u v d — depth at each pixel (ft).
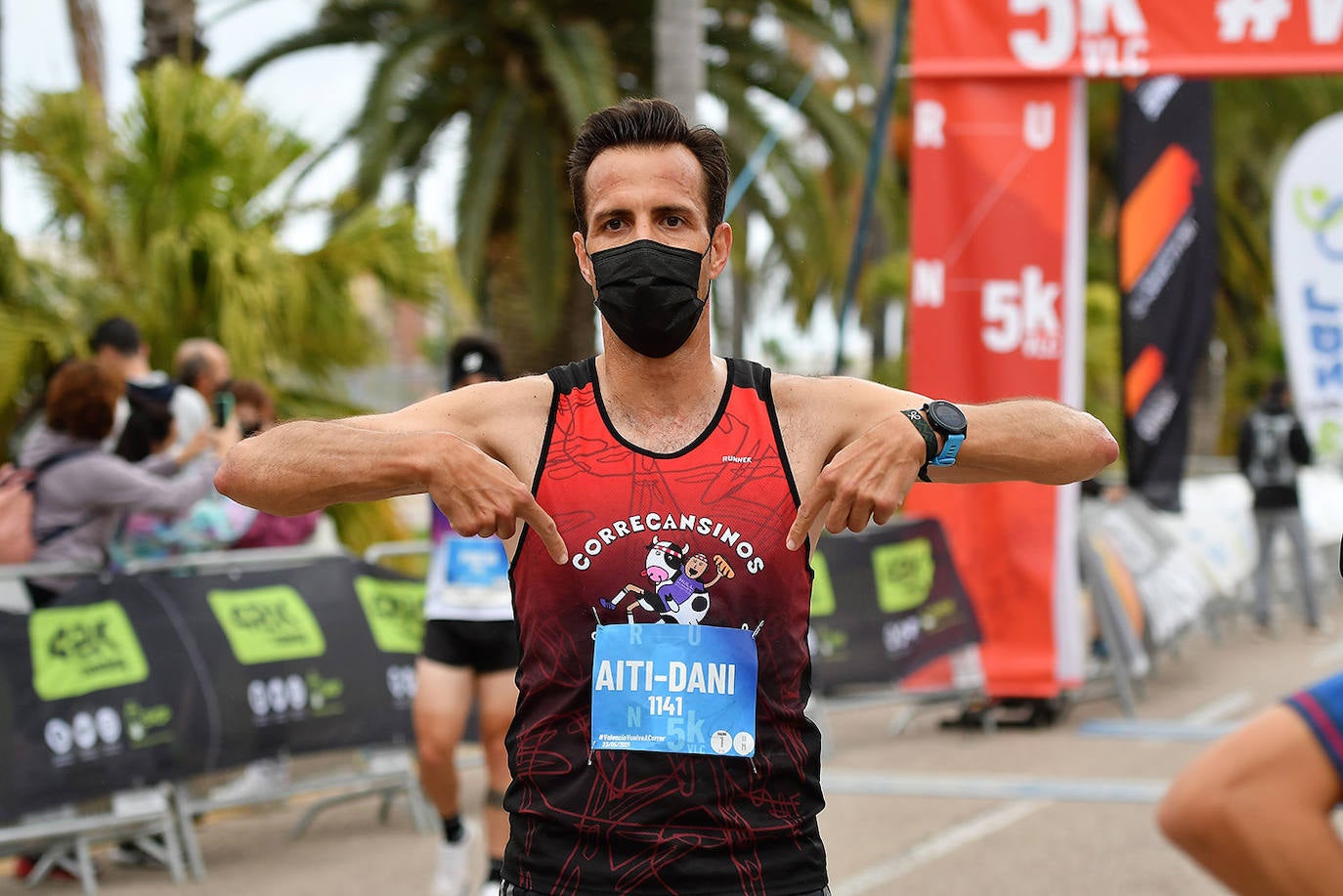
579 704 9.53
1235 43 35.47
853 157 62.08
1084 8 35.99
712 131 10.06
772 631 9.57
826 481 9.36
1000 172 36.78
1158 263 36.96
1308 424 40.68
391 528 41.55
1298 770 6.53
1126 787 29.96
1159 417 37.17
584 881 9.34
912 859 24.57
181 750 24.59
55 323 39.75
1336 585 67.77
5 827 22.66
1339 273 40.24
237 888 23.80
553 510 9.66
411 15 58.65
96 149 43.34
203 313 41.91
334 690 27.17
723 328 71.10
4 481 24.61
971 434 9.62
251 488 9.53
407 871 24.86
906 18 37.68
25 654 23.06
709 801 9.34
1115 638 39.34
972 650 37.70
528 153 58.54
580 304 63.62
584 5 58.95
